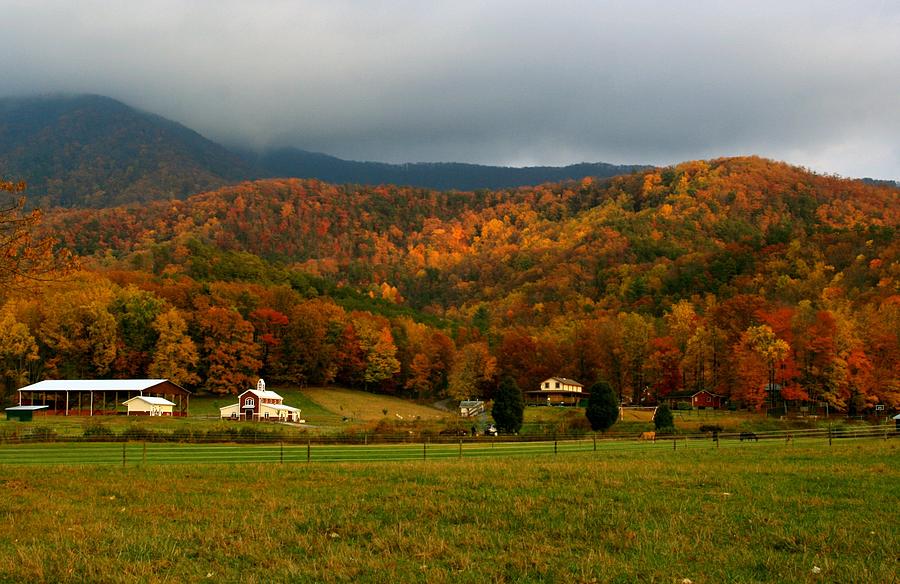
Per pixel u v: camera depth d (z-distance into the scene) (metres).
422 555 19.30
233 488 31.25
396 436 64.50
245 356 125.00
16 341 111.75
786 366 105.19
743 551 19.61
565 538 21.31
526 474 34.88
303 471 37.09
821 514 24.39
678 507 25.61
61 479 34.28
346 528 22.45
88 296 122.56
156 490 30.80
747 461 41.75
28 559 18.62
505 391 78.00
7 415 89.56
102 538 21.28
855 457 42.97
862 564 18.16
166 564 18.62
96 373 121.31
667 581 17.11
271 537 21.34
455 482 32.12
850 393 101.88
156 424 84.62
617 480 32.19
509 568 18.25
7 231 26.70
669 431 75.69
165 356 117.06
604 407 80.38
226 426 83.25
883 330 111.88
